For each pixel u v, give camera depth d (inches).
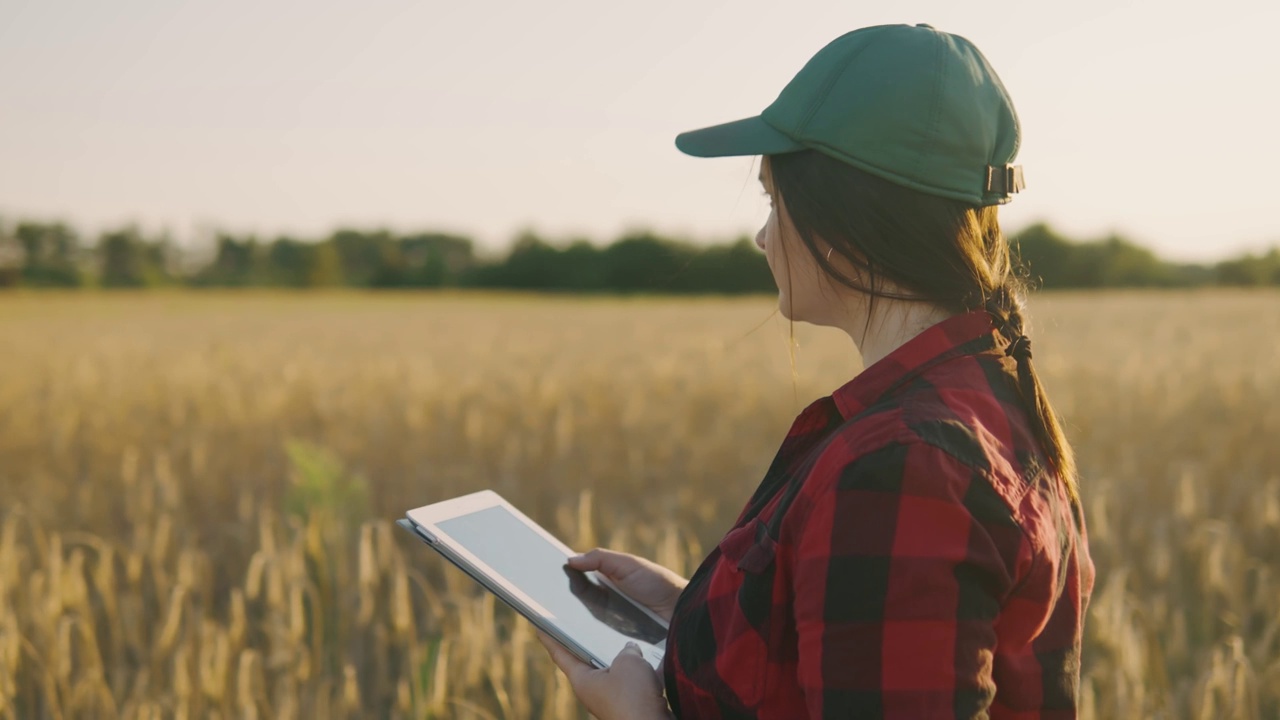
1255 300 1349.7
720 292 2068.2
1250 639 143.6
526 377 403.2
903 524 33.9
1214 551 143.4
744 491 243.3
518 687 110.9
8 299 1966.0
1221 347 557.9
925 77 38.4
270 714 114.7
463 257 3161.9
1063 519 40.0
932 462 34.4
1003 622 36.9
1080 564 43.9
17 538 197.6
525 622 117.2
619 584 62.4
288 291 2898.6
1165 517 189.5
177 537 188.9
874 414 37.0
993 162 40.0
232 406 344.8
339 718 118.1
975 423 36.8
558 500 234.4
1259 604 145.3
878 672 33.0
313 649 131.4
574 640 52.7
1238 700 98.5
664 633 59.5
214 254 3053.6
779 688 38.7
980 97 39.2
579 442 292.4
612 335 805.2
